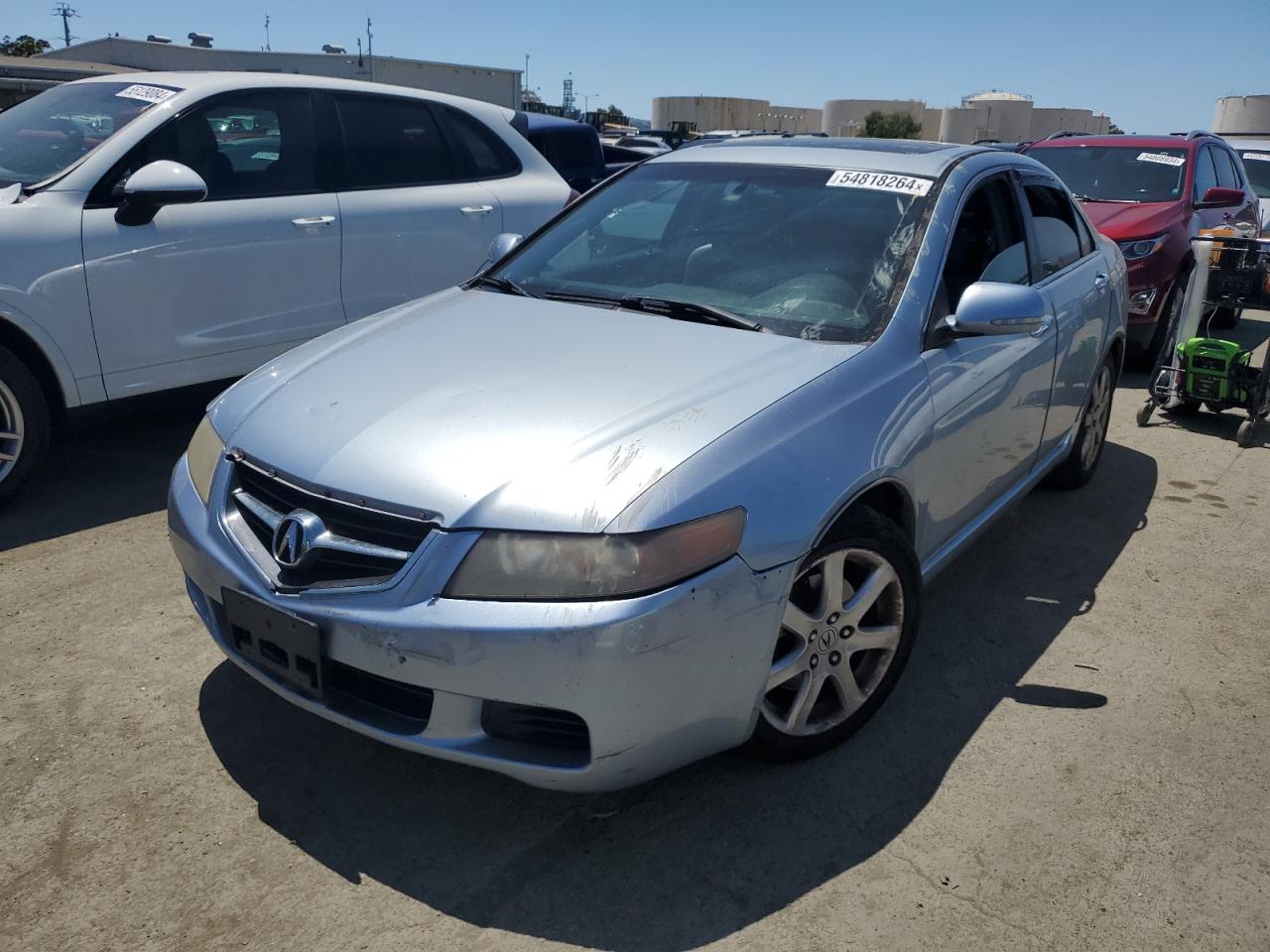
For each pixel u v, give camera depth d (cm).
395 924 218
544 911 222
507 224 581
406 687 226
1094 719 300
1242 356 574
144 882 227
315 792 258
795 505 237
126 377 433
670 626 215
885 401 274
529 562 213
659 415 241
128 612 342
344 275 507
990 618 362
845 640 269
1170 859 242
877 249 317
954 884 233
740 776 269
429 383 263
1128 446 571
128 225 425
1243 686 321
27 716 284
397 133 541
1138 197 782
